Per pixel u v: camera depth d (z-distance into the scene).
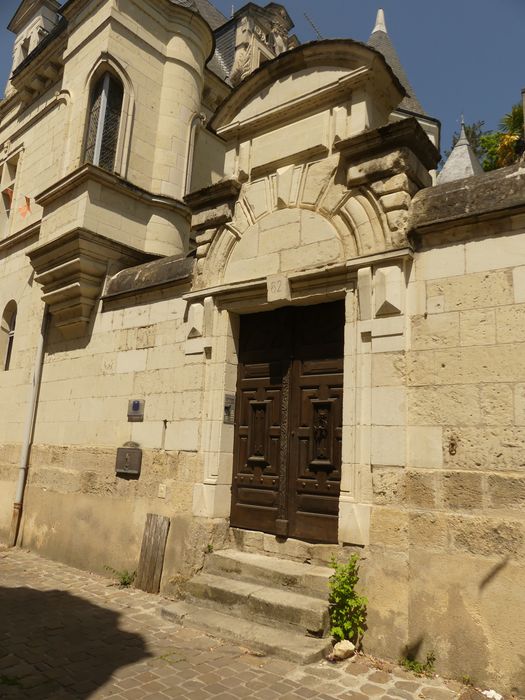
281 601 4.73
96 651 4.44
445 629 4.09
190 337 6.46
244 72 12.34
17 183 11.27
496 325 4.33
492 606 3.93
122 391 7.27
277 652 4.32
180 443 6.32
